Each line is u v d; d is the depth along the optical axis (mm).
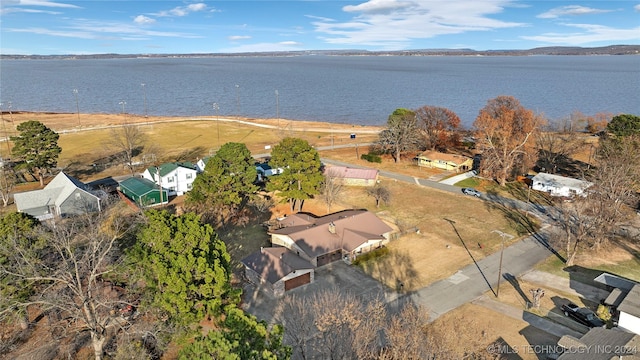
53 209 64250
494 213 67938
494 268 51188
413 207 70750
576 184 73500
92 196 64812
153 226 35375
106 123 143000
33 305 41031
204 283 36094
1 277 32594
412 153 105562
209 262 35312
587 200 55062
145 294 35188
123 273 35469
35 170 87312
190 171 74625
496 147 83062
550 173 86250
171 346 36250
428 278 49000
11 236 34469
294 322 36625
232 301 37562
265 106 197500
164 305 33562
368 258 53531
